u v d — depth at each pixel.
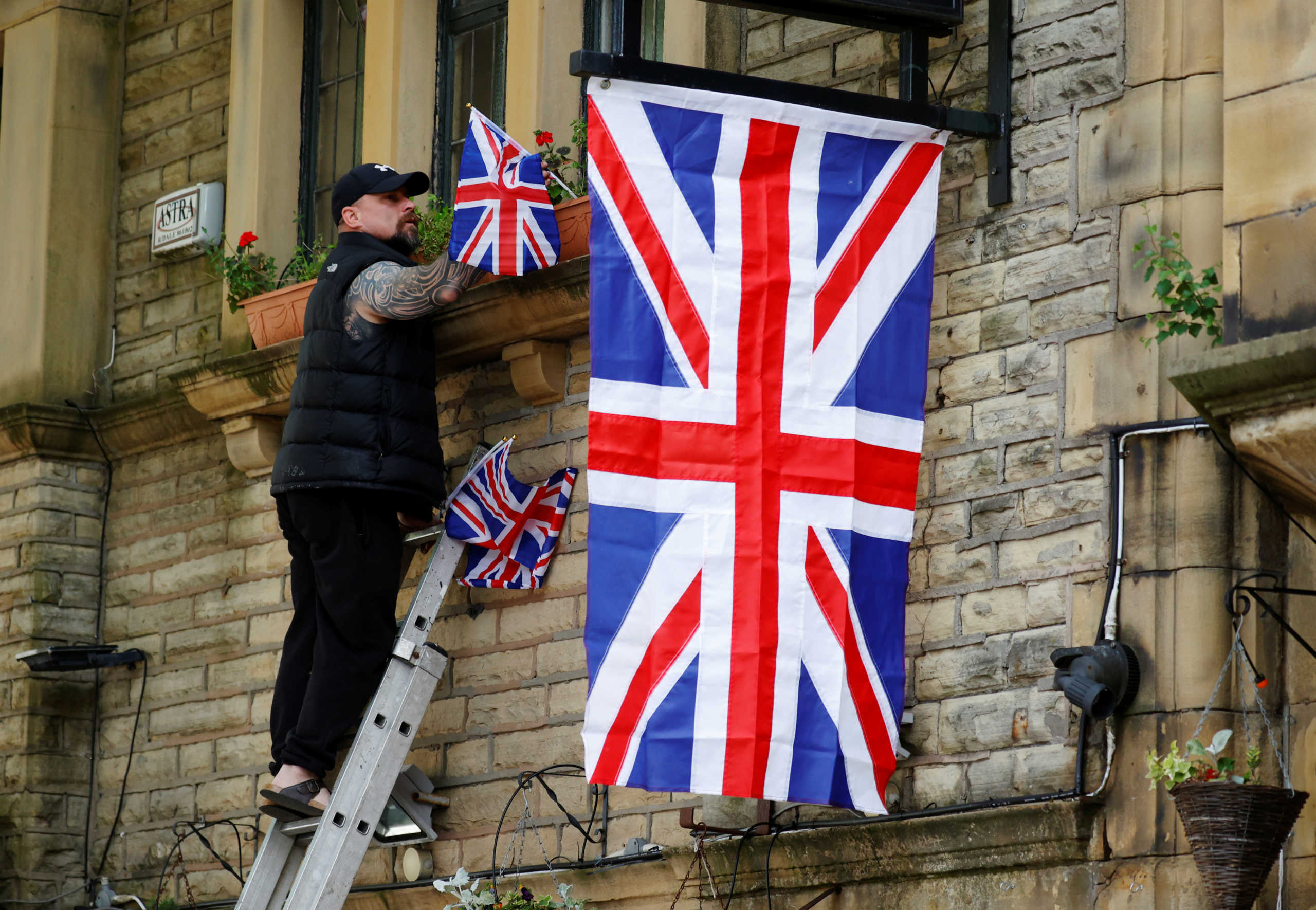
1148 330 28.98
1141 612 28.30
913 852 29.89
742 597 28.70
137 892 41.94
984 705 29.92
